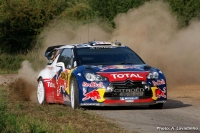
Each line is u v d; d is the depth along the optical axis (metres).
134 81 26.70
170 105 29.75
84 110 26.73
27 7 83.44
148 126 22.03
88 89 26.69
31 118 22.61
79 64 28.67
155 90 27.00
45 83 31.83
